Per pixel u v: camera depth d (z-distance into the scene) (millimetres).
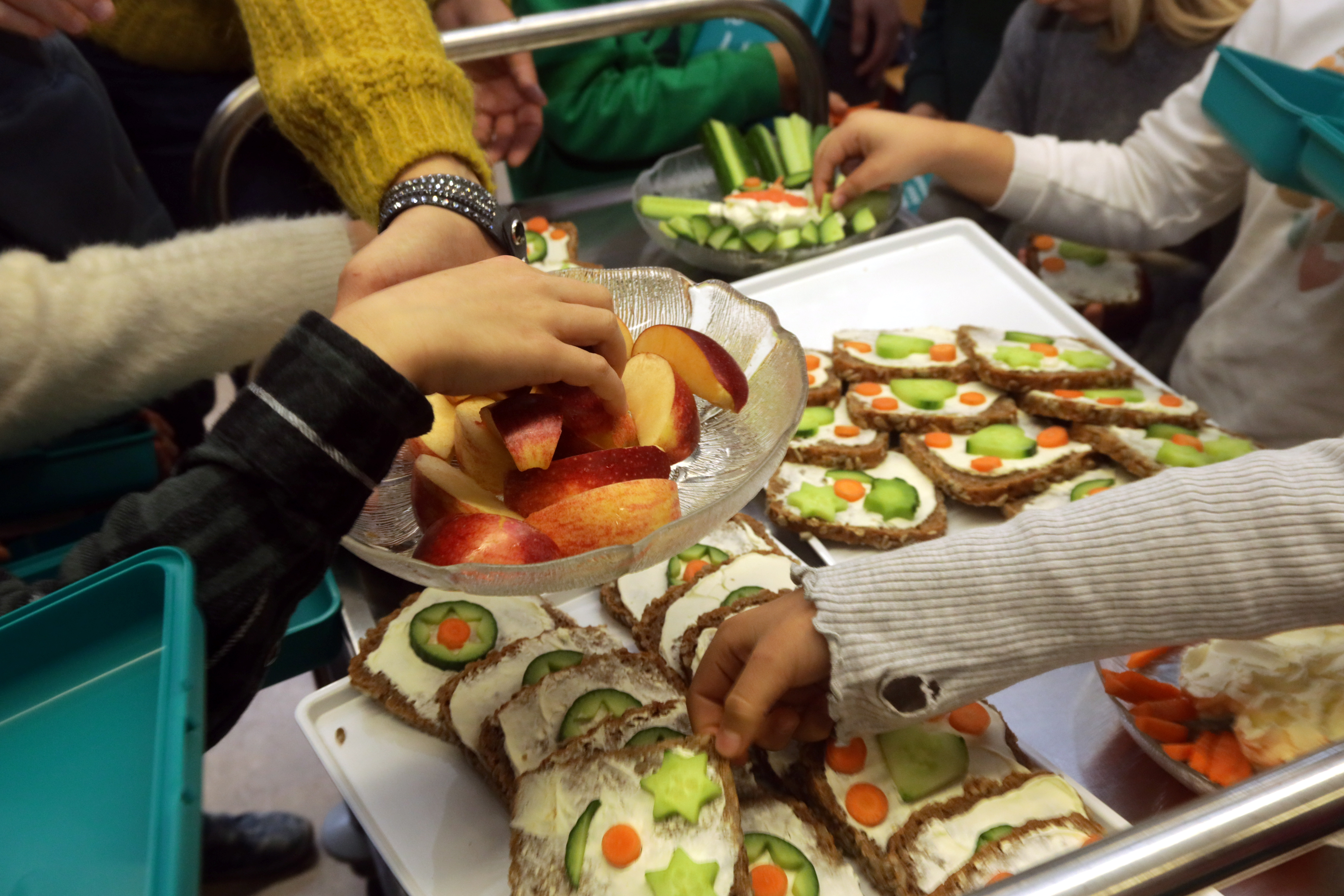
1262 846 437
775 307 1344
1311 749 684
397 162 897
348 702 833
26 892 370
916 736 760
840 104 2129
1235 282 1458
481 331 596
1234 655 768
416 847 724
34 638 465
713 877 634
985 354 1201
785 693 735
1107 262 1657
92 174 1227
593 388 666
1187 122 1491
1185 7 1659
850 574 711
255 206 1521
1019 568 676
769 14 1533
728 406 767
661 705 774
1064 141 1955
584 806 685
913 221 1603
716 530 993
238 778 1704
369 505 723
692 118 1882
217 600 516
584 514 627
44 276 913
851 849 722
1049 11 1910
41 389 921
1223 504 655
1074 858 433
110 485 1066
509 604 909
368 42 914
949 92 2447
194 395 1554
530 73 1472
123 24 1449
